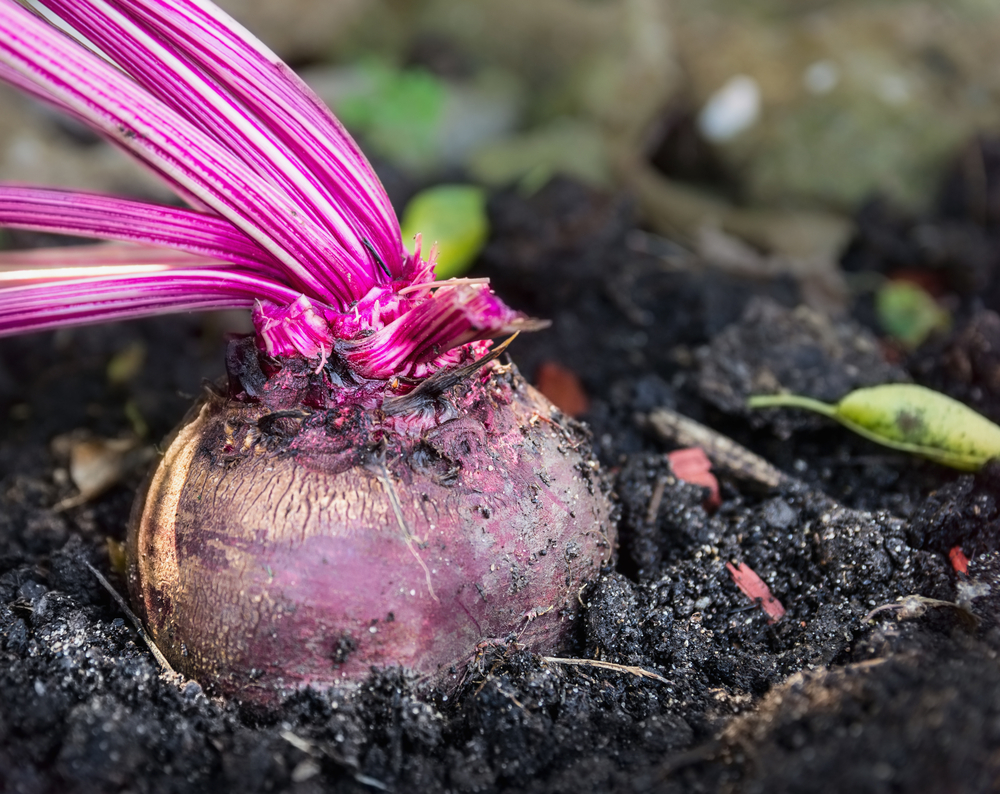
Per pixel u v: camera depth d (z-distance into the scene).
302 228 0.38
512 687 0.38
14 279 0.38
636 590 0.41
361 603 0.37
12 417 0.49
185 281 0.39
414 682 0.38
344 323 0.39
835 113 0.64
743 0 0.81
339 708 0.38
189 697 0.38
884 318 0.53
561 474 0.39
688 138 0.69
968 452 0.42
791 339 0.46
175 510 0.38
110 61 0.39
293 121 0.39
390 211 0.39
